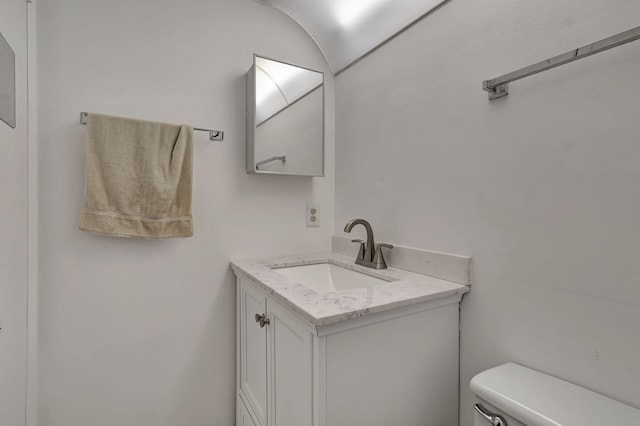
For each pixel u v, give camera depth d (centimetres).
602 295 74
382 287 102
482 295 100
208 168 140
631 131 69
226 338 144
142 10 127
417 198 123
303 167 153
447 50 111
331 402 81
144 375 128
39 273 111
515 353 92
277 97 147
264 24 153
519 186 90
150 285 129
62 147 114
